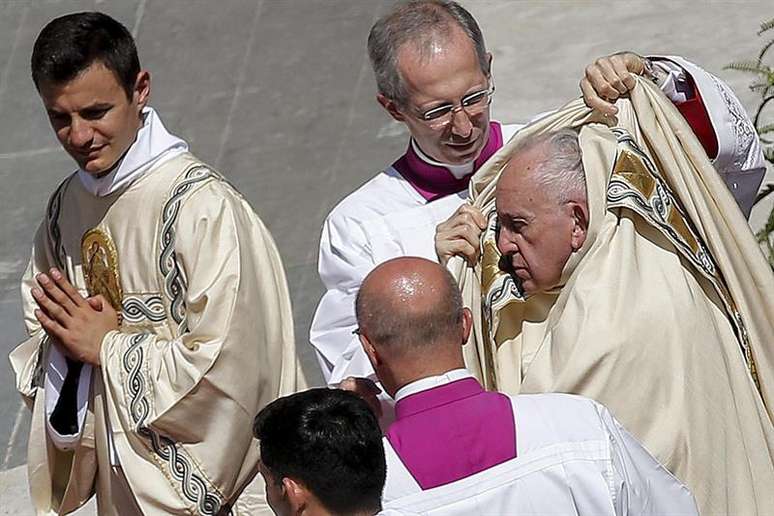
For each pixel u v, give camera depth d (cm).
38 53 1355
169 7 3069
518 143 1357
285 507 1018
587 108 1370
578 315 1232
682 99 1434
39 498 1525
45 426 1495
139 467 1408
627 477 1118
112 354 1405
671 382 1231
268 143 2748
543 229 1254
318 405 1016
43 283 1405
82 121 1370
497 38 3086
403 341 1127
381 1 3075
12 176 2672
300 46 2975
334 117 2794
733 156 1446
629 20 3066
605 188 1255
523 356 1311
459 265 1323
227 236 1399
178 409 1383
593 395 1222
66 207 1491
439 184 1512
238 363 1391
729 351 1280
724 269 1298
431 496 1100
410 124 1439
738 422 1257
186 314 1406
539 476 1105
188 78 2912
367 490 1009
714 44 2920
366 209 1523
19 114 2794
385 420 1309
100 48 1358
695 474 1235
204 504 1405
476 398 1131
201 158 2723
